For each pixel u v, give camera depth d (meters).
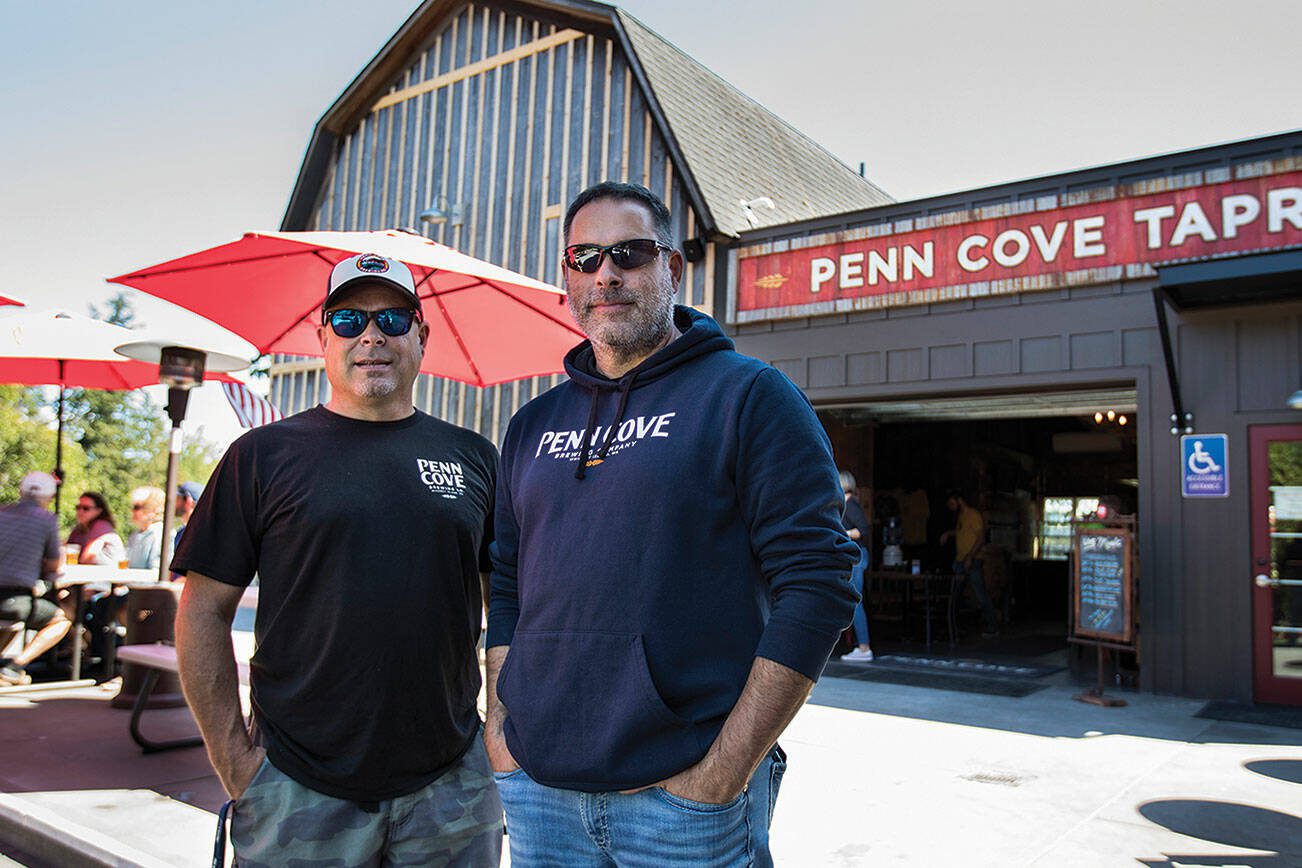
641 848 1.52
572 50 11.17
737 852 1.51
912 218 8.37
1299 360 6.66
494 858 2.15
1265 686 6.59
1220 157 7.00
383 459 2.08
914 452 13.11
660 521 1.55
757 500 1.53
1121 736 5.43
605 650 1.55
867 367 8.56
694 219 9.77
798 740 5.20
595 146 10.70
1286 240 6.70
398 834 2.00
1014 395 8.19
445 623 2.06
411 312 2.18
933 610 11.23
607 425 1.73
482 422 11.39
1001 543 13.74
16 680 6.62
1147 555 7.09
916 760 4.79
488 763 2.16
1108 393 7.96
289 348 4.80
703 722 1.49
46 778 4.32
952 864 3.32
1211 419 6.94
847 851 3.44
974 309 8.04
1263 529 6.70
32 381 7.55
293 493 1.99
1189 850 3.47
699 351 1.70
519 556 1.82
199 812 3.88
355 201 13.30
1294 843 3.56
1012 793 4.20
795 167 13.22
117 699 5.90
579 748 1.56
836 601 1.46
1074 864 3.33
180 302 4.43
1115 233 7.39
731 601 1.55
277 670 1.97
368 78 13.01
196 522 1.99
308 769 1.92
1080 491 14.69
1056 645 10.08
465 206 11.84
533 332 4.75
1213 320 6.98
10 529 6.22
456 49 12.41
